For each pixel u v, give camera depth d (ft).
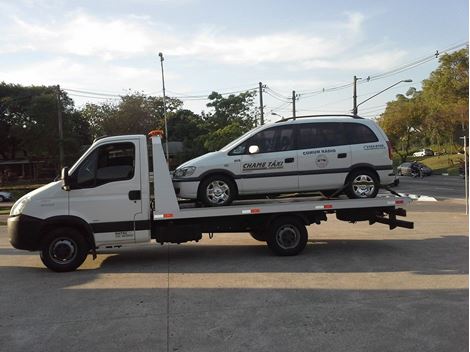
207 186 31.07
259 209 31.01
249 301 21.85
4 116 214.28
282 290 23.54
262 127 32.07
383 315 19.60
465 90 223.10
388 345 16.56
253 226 32.30
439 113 216.74
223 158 31.32
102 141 29.73
